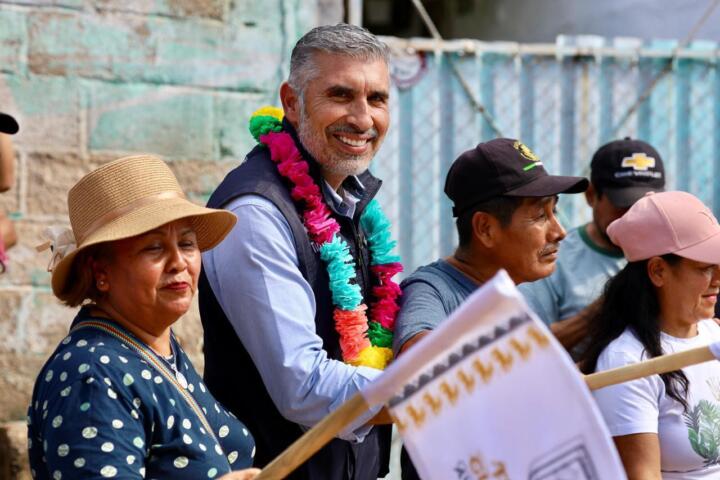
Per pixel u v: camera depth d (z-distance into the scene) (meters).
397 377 2.16
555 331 4.19
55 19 5.09
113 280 2.86
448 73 6.01
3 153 4.21
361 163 3.53
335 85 3.46
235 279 3.32
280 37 5.50
